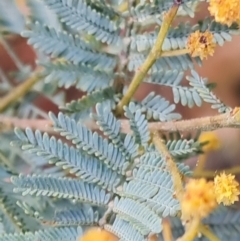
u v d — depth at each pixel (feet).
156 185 0.77
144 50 0.88
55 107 1.14
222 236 0.85
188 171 0.82
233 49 1.36
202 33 0.81
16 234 0.78
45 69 0.86
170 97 1.02
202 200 0.72
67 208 0.83
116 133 0.80
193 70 0.83
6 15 0.97
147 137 0.80
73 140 0.79
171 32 0.85
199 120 0.81
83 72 0.87
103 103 0.87
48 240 0.78
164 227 0.80
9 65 1.16
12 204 0.87
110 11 0.87
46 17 0.93
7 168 0.92
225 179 0.74
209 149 0.91
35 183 0.78
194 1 0.84
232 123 0.79
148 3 0.86
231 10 0.75
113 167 0.80
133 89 0.85
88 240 0.78
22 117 1.01
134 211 0.77
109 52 0.89
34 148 0.78
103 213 0.82
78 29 0.85
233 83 1.38
